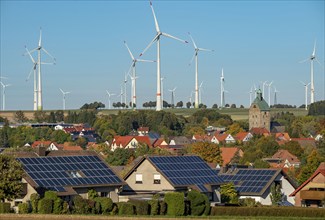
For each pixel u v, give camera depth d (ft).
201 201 452.76
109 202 440.45
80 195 476.13
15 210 443.73
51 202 433.07
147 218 410.93
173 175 519.60
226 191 533.14
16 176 447.83
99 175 497.87
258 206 480.64
